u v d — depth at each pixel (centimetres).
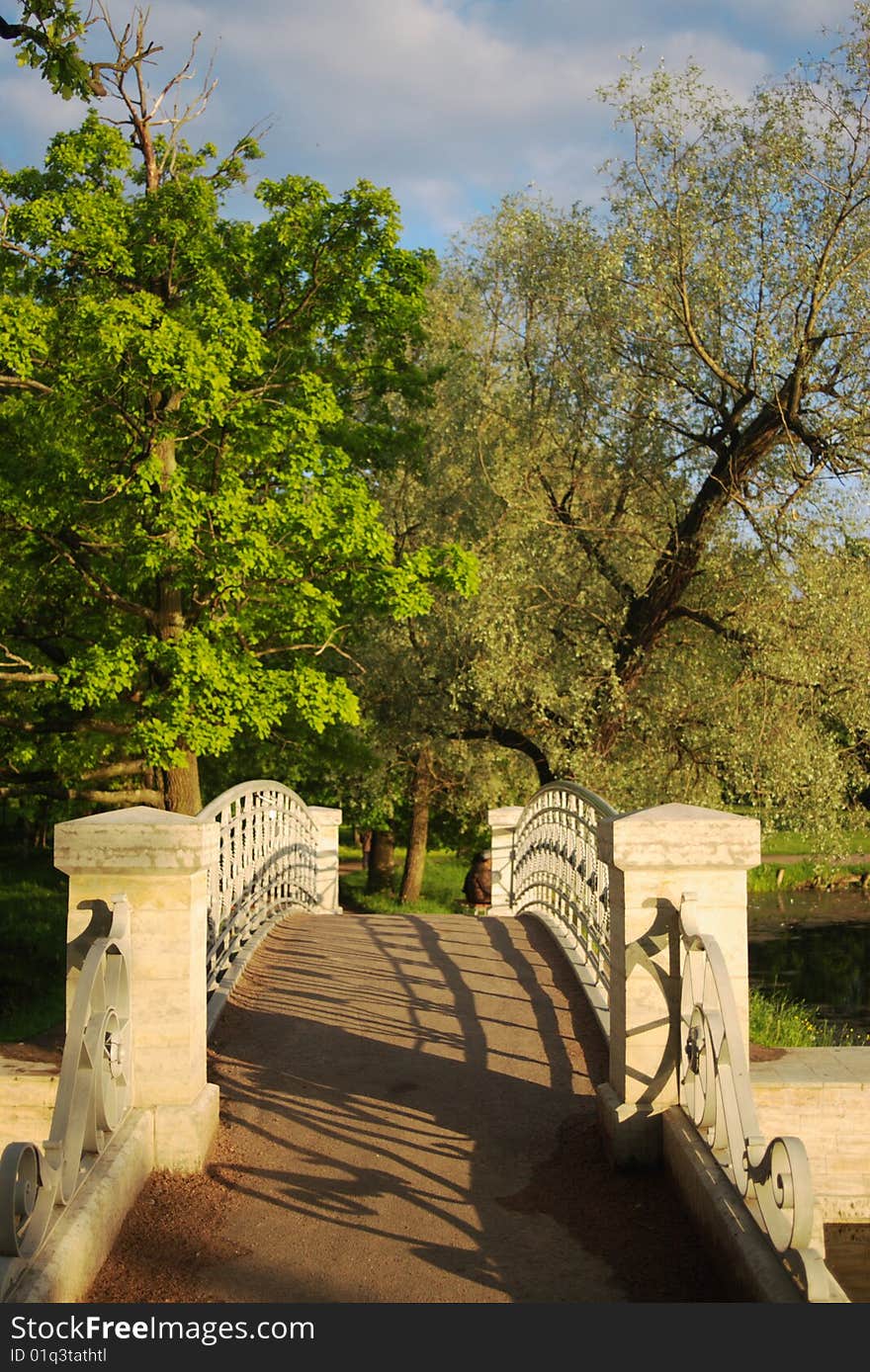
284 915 1134
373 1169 504
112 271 1370
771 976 2003
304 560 1452
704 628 1695
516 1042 695
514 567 1592
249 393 1445
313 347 1667
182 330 1249
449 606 1736
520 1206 466
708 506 1575
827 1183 554
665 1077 496
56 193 1413
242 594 1393
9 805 2220
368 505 1433
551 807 1054
